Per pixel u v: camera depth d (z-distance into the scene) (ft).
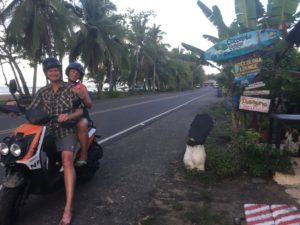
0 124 41.63
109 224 14.01
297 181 18.67
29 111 14.11
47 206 15.70
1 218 12.90
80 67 17.38
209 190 17.87
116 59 111.65
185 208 15.53
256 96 24.06
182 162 23.11
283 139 24.40
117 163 23.02
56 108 14.96
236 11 26.78
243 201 16.39
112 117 49.52
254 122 25.80
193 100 101.60
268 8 26.89
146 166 22.27
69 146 14.65
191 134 19.92
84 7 105.60
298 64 31.89
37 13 78.13
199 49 27.22
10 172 13.23
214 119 46.80
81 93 15.70
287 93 26.58
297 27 22.26
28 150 12.92
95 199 16.57
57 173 14.69
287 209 14.85
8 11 82.07
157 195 17.12
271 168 19.25
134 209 15.44
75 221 14.21
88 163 17.78
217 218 14.46
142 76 188.96
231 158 20.34
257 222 13.89
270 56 26.14
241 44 23.67
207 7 26.96
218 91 119.65
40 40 84.58
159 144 29.40
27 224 13.87
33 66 93.50
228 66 24.94
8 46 86.53
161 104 81.05
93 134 18.24
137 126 40.11
